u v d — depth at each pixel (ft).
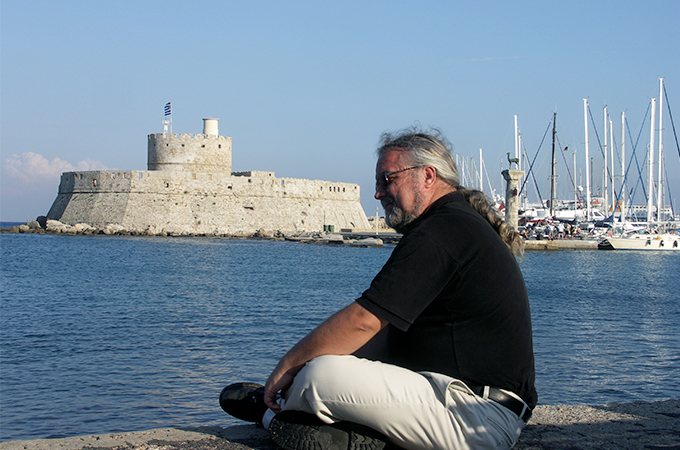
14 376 42.70
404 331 11.21
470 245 10.89
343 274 131.44
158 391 39.37
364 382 11.14
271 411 13.57
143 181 279.49
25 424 33.12
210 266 147.23
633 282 118.83
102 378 42.42
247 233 289.74
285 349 52.42
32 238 263.90
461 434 11.05
